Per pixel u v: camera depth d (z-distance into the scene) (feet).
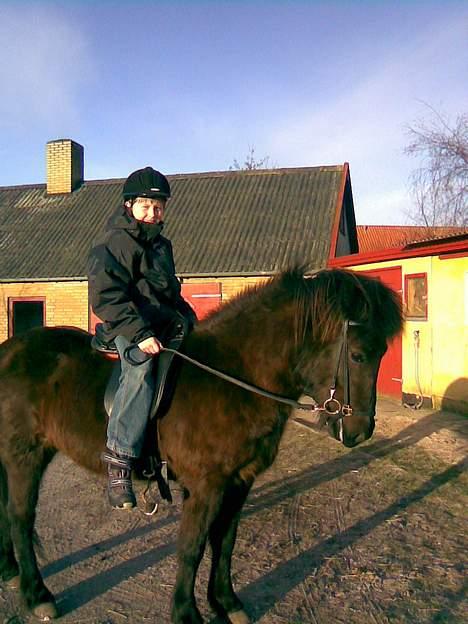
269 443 10.55
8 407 11.55
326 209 49.34
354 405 10.18
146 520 16.28
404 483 19.15
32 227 55.36
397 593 12.14
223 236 47.75
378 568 13.26
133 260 10.73
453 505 17.12
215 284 44.16
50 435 11.62
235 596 11.23
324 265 41.45
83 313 47.37
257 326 10.82
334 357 10.27
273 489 18.79
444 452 22.39
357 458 22.15
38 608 11.25
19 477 11.63
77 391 11.30
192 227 49.78
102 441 10.90
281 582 12.66
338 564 13.48
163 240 11.79
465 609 11.52
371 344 10.15
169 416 10.47
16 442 11.58
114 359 11.58
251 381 10.57
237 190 55.01
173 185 58.18
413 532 15.26
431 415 29.19
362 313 10.21
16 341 12.34
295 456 22.61
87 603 11.84
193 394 10.41
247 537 15.05
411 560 13.64
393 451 22.94
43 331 12.48
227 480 10.28
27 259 49.90
